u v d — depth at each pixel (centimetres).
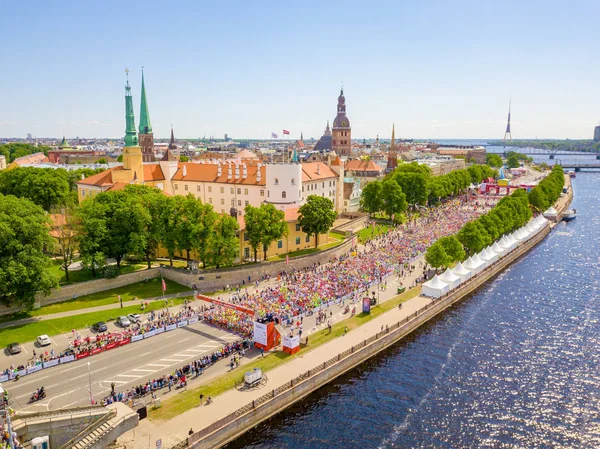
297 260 12244
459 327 9569
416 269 12475
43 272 8581
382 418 6612
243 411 6194
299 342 8069
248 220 11562
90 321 8688
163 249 12669
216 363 7462
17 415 5434
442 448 6025
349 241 14162
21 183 15188
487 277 12712
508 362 8169
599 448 6066
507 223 15338
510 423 6544
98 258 9950
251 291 10475
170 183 17925
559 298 11219
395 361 8181
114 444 5516
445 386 7412
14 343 7531
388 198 17675
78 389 6569
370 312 9612
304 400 6988
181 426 5869
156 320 8812
